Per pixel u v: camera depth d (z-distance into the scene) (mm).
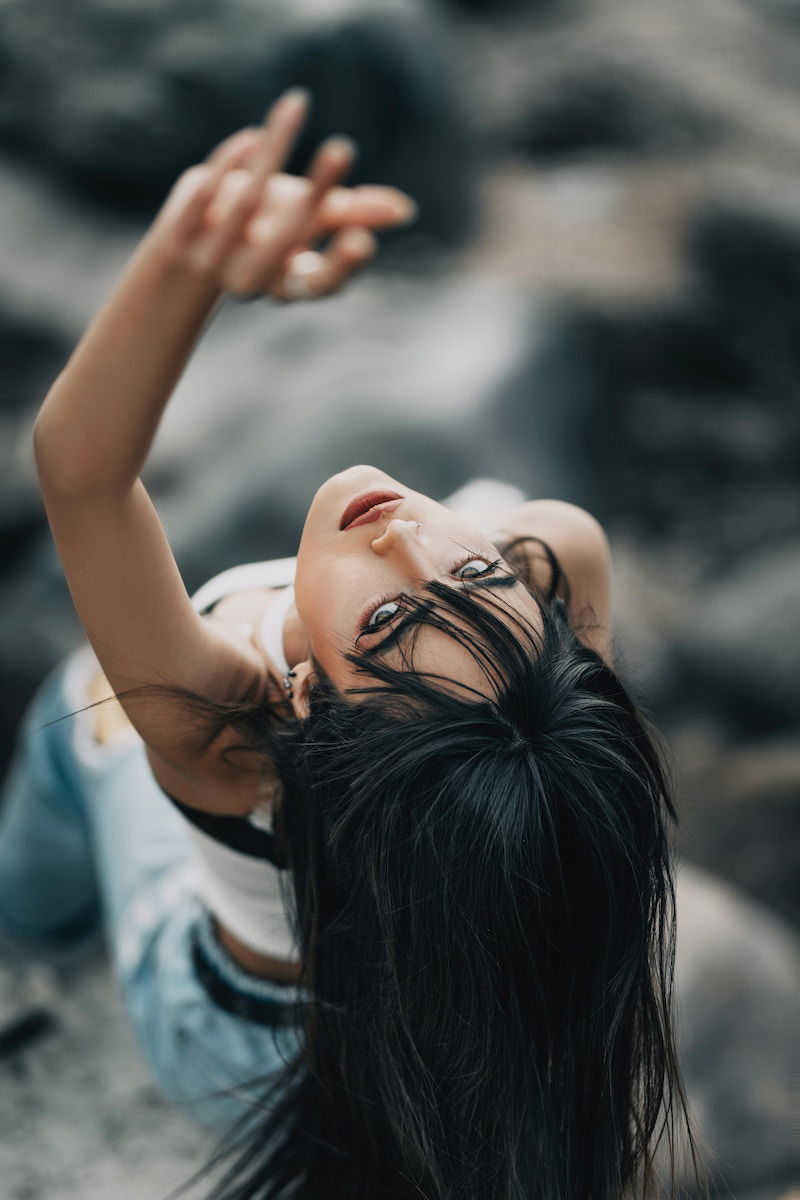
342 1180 1393
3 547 3756
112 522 1078
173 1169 2330
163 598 1150
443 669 1107
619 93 6422
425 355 4125
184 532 3564
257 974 1662
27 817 2215
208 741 1269
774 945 2748
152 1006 1782
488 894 1067
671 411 5164
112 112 4566
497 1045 1136
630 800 1139
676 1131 1617
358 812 1111
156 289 984
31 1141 2354
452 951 1094
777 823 3297
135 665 1186
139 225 4750
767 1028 2525
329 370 4000
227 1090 1626
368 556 1184
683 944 2576
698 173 6066
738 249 5215
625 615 4301
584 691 1158
